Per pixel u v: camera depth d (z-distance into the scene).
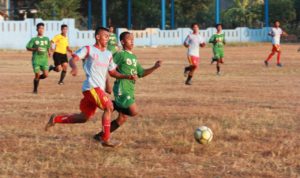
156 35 110.19
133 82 20.03
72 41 100.12
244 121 25.22
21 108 29.75
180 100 32.75
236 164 17.42
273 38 60.84
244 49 100.19
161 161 17.83
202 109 28.98
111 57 19.05
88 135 22.05
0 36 94.62
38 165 17.33
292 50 95.75
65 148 19.69
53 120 19.55
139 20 150.50
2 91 38.06
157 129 23.12
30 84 43.00
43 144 20.41
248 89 38.81
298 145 20.20
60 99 33.66
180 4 156.38
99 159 18.06
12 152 19.16
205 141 19.97
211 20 162.38
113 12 151.25
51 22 97.31
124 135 21.83
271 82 43.91
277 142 20.67
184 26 158.62
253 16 153.50
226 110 28.64
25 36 95.81
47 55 36.94
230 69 57.44
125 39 20.45
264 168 16.95
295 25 153.50
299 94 35.75
